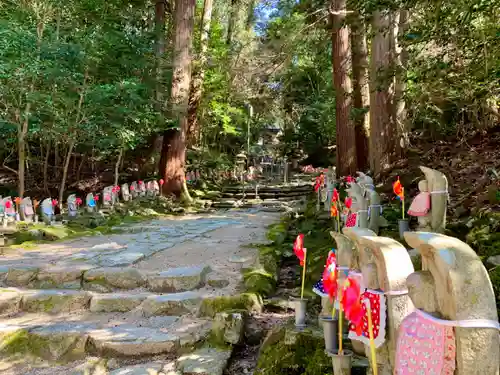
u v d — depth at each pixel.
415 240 1.69
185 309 4.69
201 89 18.88
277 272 5.75
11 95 10.63
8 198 8.83
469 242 4.01
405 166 9.53
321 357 2.99
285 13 15.15
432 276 1.66
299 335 3.31
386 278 2.19
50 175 17.48
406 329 1.71
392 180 8.82
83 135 12.35
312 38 14.40
